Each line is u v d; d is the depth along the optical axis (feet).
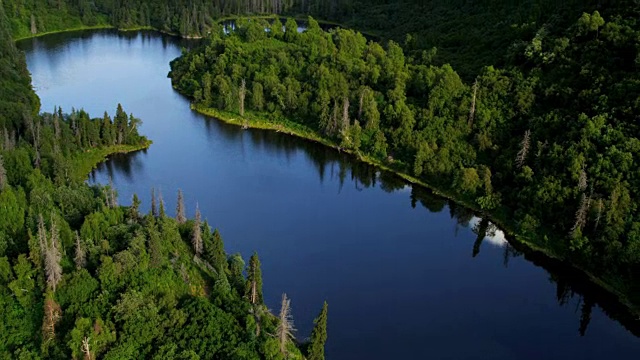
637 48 539.70
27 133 577.02
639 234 445.78
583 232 469.98
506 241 504.43
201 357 338.13
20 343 341.00
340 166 631.15
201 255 425.69
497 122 586.45
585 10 632.79
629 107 504.43
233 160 639.35
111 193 460.96
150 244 387.34
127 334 340.80
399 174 602.03
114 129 646.74
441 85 630.74
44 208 426.10
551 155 512.63
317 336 352.49
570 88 559.79
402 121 622.13
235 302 378.12
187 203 548.72
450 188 565.94
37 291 364.38
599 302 440.04
